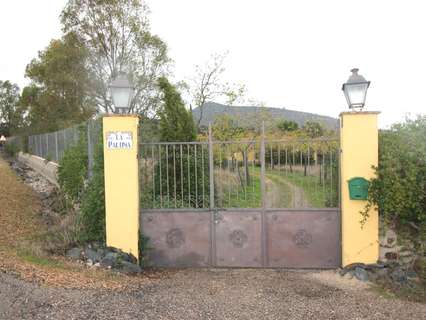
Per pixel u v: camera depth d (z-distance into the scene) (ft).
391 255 20.92
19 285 17.40
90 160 29.14
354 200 21.15
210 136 22.76
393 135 21.27
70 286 18.10
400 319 15.79
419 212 19.86
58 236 25.07
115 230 22.31
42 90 105.50
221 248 22.81
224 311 16.29
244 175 24.54
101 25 92.12
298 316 15.89
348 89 21.03
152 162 23.93
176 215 22.93
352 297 18.11
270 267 22.57
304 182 23.30
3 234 28.12
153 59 92.12
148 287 19.03
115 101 22.52
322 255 22.20
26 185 54.95
